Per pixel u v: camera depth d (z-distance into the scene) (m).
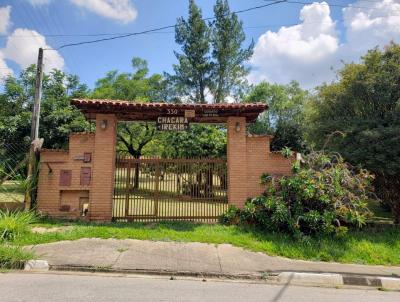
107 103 8.73
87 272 5.55
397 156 9.14
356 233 8.52
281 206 8.21
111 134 9.28
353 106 11.25
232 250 7.03
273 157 9.69
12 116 16.47
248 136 9.73
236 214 9.11
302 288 5.37
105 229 7.77
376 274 6.21
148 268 5.71
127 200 9.28
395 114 9.71
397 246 8.05
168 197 9.49
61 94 18.33
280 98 30.03
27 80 17.97
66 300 4.10
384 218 11.66
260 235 8.07
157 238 7.44
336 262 7.09
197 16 27.20
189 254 6.61
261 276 5.74
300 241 7.72
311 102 13.38
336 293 5.19
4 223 6.98
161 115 9.52
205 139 16.45
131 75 24.81
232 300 4.48
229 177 9.48
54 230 7.77
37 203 8.98
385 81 10.05
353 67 11.14
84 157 9.21
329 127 11.05
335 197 8.31
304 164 9.30
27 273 5.33
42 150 9.12
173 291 4.74
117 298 4.28
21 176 9.08
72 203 9.10
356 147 9.81
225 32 27.03
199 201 9.57
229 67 27.97
